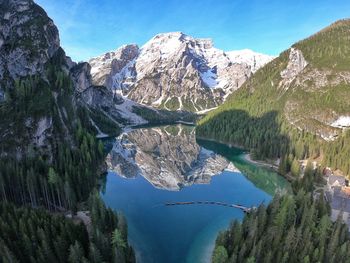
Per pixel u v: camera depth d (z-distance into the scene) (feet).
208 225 333.01
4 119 494.59
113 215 286.05
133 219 345.10
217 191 443.73
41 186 347.77
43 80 627.87
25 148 471.62
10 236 237.86
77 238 248.73
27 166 401.29
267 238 248.73
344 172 489.67
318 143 620.08
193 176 524.52
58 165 430.20
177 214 359.66
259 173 540.93
